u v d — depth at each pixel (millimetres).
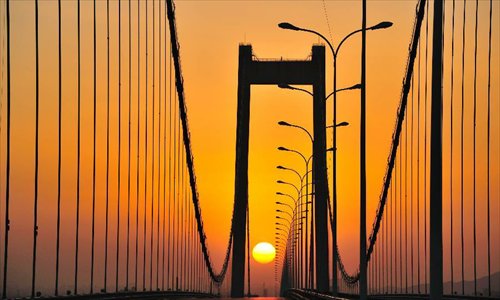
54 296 50094
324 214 128250
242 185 143625
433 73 34000
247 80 137750
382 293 103000
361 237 45281
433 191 34188
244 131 142625
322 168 112875
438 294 33969
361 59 45469
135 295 72125
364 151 45500
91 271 62812
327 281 128375
